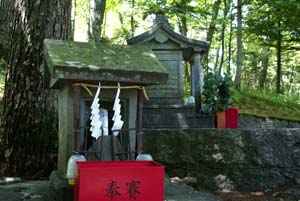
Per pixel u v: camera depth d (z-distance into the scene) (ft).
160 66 11.91
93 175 9.50
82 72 10.89
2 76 31.24
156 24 24.94
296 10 41.34
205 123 24.82
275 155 19.72
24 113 18.65
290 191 18.44
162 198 9.98
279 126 30.09
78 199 9.48
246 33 49.96
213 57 70.08
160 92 25.43
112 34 57.77
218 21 45.57
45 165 18.53
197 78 26.02
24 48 18.83
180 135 19.81
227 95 24.16
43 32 18.88
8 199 12.82
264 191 19.22
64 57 11.37
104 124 12.23
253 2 44.80
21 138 18.51
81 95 12.09
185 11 45.65
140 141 12.23
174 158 19.72
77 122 11.45
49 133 18.88
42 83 18.80
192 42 25.26
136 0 49.83
